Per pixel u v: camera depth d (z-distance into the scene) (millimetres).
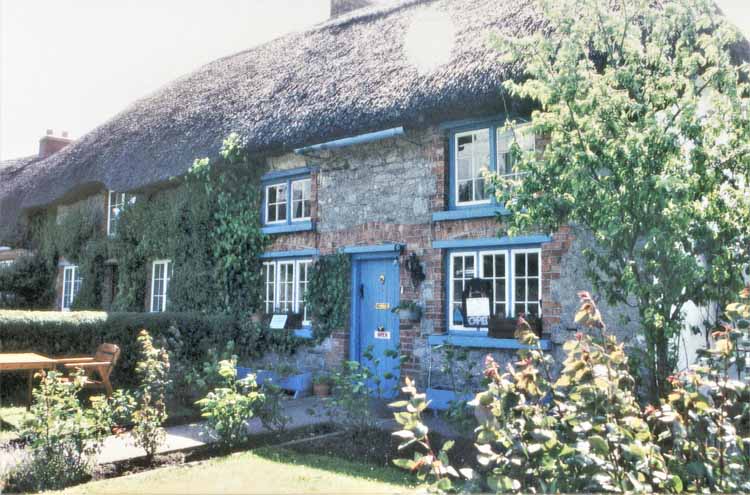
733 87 5066
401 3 11594
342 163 9648
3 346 8625
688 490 3205
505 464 3152
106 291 14367
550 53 5418
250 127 10633
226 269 11016
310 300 9719
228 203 11180
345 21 12391
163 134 13031
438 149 8438
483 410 4691
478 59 7801
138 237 13086
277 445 6133
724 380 3441
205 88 13992
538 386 3439
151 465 5527
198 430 6789
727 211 4988
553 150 5297
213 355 7629
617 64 5293
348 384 6602
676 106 5305
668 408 3293
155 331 9523
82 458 5262
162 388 6055
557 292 7148
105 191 14594
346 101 9094
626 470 3166
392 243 8820
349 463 5398
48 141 20156
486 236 7848
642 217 4777
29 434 5160
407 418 3338
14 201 16891
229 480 4816
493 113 7762
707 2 5266
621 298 5199
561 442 3229
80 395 8586
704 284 4828
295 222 10352
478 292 7895
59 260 16156
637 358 4770
